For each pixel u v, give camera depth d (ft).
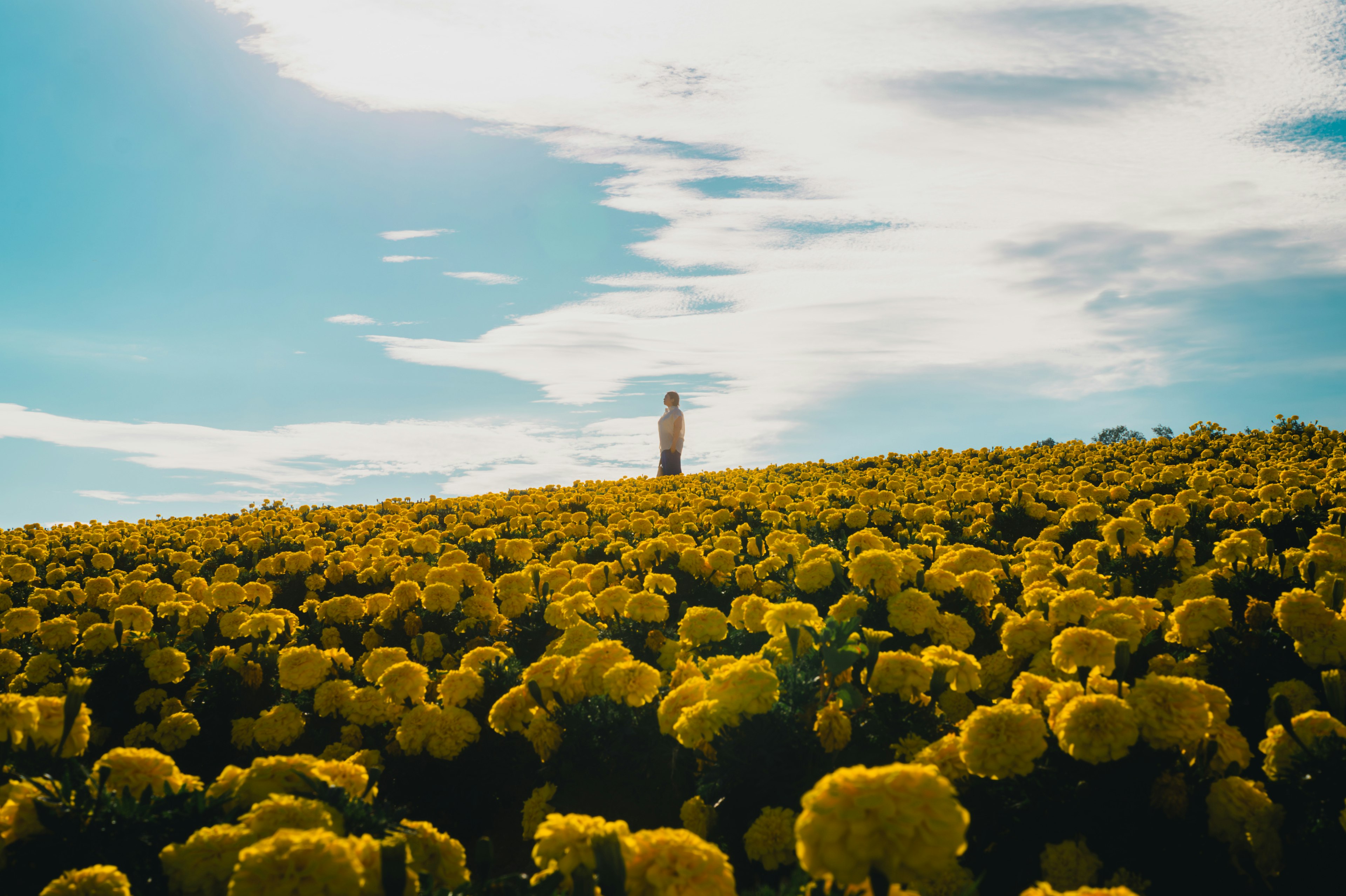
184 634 22.09
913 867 5.32
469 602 20.85
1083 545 21.36
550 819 7.36
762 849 9.24
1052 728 9.50
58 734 10.77
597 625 18.83
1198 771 9.12
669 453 64.54
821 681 11.19
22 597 29.50
